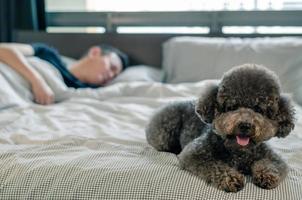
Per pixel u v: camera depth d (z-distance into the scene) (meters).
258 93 0.91
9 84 1.76
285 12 2.57
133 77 2.27
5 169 1.01
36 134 1.34
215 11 2.66
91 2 2.87
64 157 1.08
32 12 2.84
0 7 2.81
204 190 0.89
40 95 1.85
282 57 2.18
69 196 0.94
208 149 0.97
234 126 0.90
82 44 2.74
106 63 2.25
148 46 2.67
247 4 2.65
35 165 1.01
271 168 0.92
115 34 2.70
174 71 2.39
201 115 0.98
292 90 2.02
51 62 2.17
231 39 2.45
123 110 1.69
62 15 2.91
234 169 0.93
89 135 1.32
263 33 2.56
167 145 1.16
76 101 1.84
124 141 1.26
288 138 1.28
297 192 0.89
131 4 2.82
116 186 0.93
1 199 0.96
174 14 2.74
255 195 0.87
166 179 0.93
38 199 0.95
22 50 2.06
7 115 1.51
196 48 2.37
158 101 1.81
